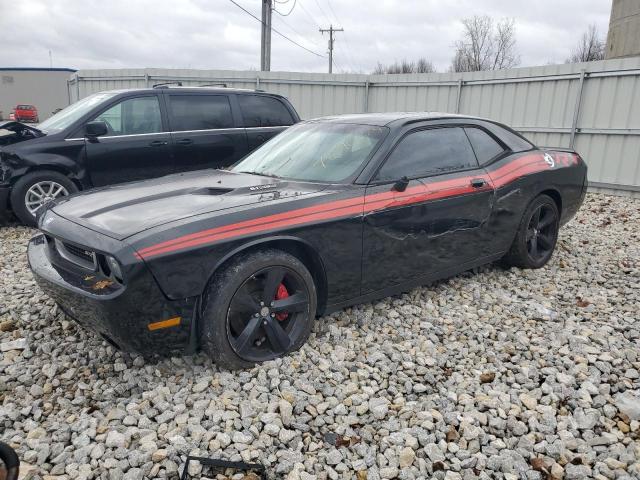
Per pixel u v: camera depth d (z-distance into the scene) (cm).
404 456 251
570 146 990
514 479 241
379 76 1246
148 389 305
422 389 305
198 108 716
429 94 1194
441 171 412
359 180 366
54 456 250
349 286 360
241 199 330
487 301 434
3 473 220
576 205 542
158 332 286
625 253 577
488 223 443
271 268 314
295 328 336
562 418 282
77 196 372
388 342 356
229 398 292
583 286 475
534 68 1016
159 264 276
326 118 470
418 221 385
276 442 261
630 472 245
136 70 1366
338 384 311
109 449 252
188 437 262
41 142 629
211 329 296
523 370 327
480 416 281
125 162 671
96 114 656
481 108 1120
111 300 271
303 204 332
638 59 880
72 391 307
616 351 351
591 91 950
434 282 473
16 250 572
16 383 313
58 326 382
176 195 348
